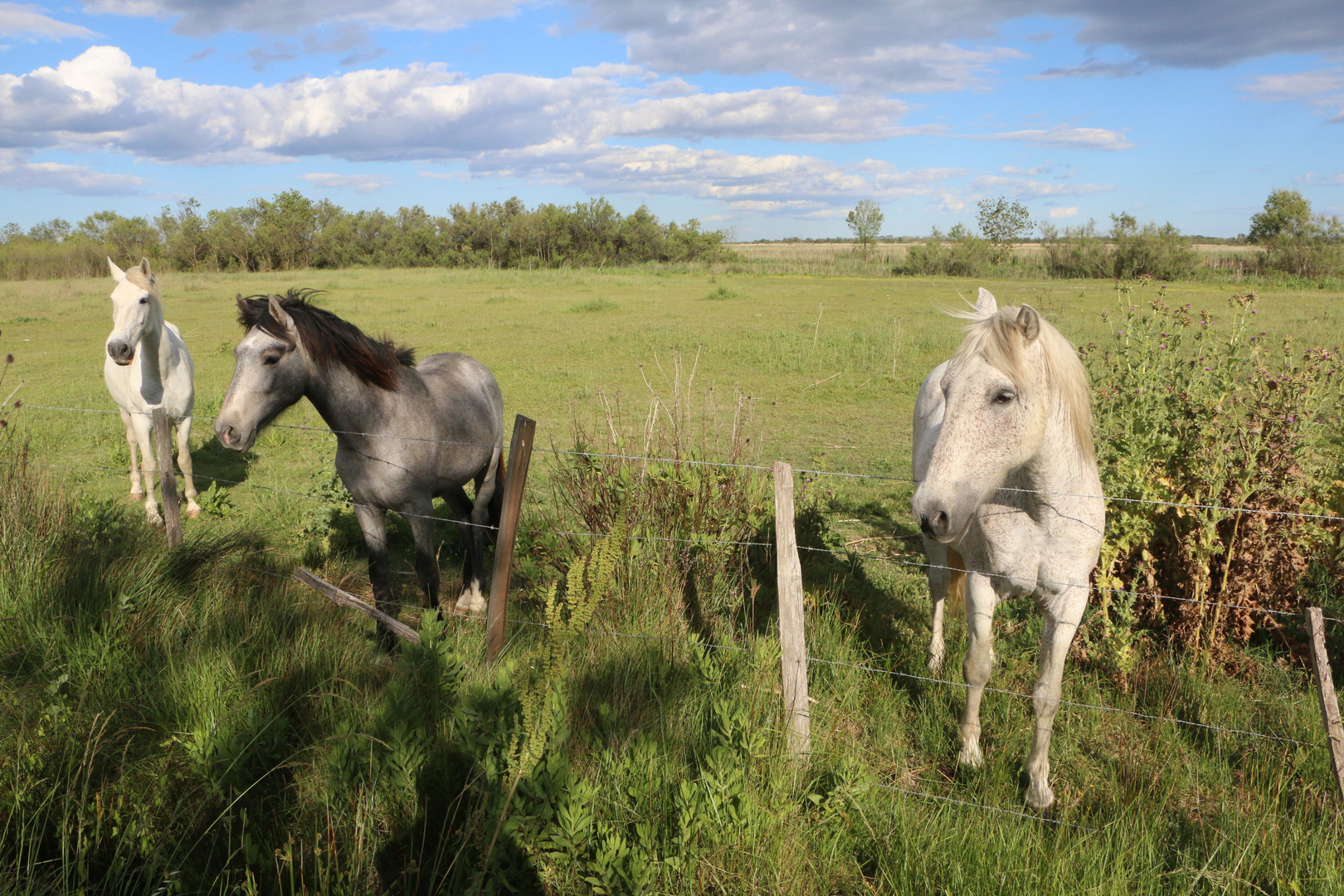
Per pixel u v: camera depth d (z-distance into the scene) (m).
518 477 3.16
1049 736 2.71
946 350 13.45
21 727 2.61
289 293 3.70
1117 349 4.73
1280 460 3.70
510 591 4.37
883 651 3.78
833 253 63.16
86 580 3.49
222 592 3.66
